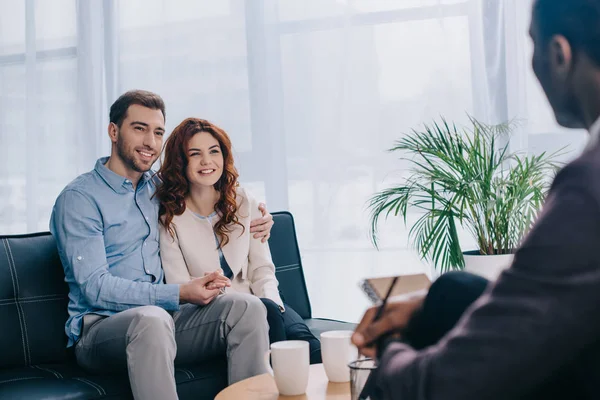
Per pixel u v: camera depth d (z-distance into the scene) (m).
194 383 2.12
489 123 3.13
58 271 2.35
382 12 3.31
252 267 2.59
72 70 3.85
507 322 0.60
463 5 3.18
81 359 2.20
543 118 3.04
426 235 2.75
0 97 3.95
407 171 3.28
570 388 0.65
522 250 0.62
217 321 2.21
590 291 0.57
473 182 2.63
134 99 2.42
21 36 3.93
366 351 0.95
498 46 3.11
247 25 3.54
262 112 3.52
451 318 0.91
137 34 3.73
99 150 3.80
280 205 3.50
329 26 3.40
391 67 3.30
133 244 2.39
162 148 2.55
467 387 0.62
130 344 2.00
